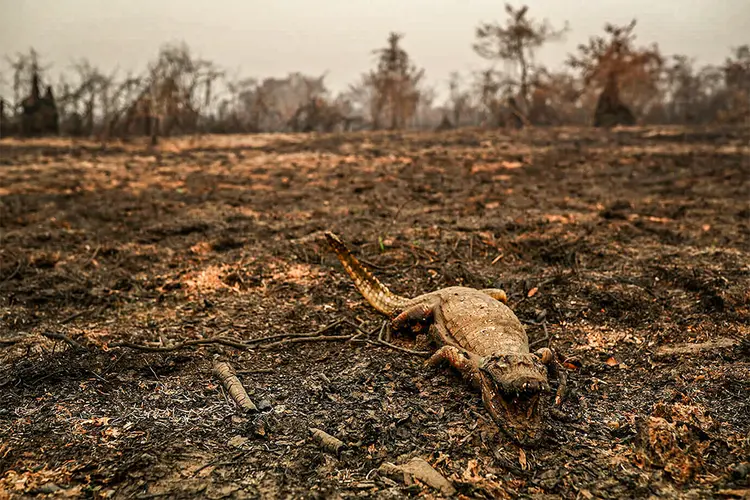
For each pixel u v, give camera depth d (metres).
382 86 41.69
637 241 5.36
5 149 19.75
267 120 54.38
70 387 2.71
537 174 10.68
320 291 4.06
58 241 5.70
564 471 2.10
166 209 7.55
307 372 2.88
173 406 2.56
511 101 32.00
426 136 22.64
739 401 2.54
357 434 2.33
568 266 4.54
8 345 3.20
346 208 7.35
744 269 4.29
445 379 2.74
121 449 2.22
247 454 2.20
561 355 3.00
